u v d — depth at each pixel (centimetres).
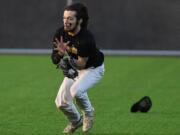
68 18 1734
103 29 5419
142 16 5359
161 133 2080
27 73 4088
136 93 3170
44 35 5484
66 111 1950
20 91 3219
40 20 5472
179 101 2886
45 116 2441
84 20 1770
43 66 4534
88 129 1972
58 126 2209
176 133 2080
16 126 2211
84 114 1955
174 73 4138
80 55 1791
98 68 1906
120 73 4131
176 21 5319
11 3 5497
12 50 5519
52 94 3114
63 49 1741
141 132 2097
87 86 1878
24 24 5503
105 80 3738
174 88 3378
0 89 3300
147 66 4600
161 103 2820
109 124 2252
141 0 5338
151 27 5366
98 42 5438
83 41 1766
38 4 5453
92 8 5397
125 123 2273
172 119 2373
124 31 5403
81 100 1895
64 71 1844
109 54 5428
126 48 5422
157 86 3466
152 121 2323
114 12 5388
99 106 2719
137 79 3794
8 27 5525
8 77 3859
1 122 2298
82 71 1912
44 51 5491
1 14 5519
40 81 3669
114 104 2781
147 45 5394
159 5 5322
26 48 5522
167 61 4988
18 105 2739
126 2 5366
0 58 5159
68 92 1920
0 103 2800
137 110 2538
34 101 2866
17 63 4753
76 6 1744
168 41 5356
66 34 1803
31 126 2211
